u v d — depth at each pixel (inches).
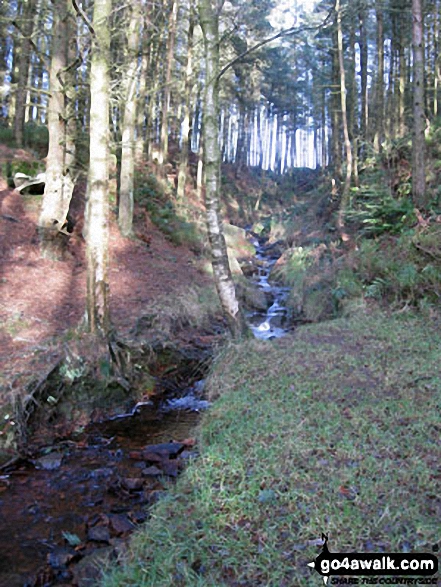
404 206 453.7
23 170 508.4
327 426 182.5
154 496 168.2
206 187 315.9
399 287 364.8
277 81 1498.5
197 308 408.5
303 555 117.3
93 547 145.1
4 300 316.5
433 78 820.6
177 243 590.9
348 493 140.8
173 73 790.5
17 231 415.8
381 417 190.5
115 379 265.7
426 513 129.9
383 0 597.6
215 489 148.5
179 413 263.3
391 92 864.3
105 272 271.7
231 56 741.3
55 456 206.2
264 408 208.5
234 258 608.4
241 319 322.3
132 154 518.9
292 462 157.9
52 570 135.0
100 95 254.8
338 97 890.7
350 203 594.9
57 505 169.8
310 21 783.1
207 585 109.6
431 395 209.2
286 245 749.3
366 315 354.0
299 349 286.5
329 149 1604.3
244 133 1528.1
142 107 764.0
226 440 183.8
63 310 326.6
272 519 131.7
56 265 398.6
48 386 238.4
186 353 338.6
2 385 223.9
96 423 247.1
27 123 739.4
